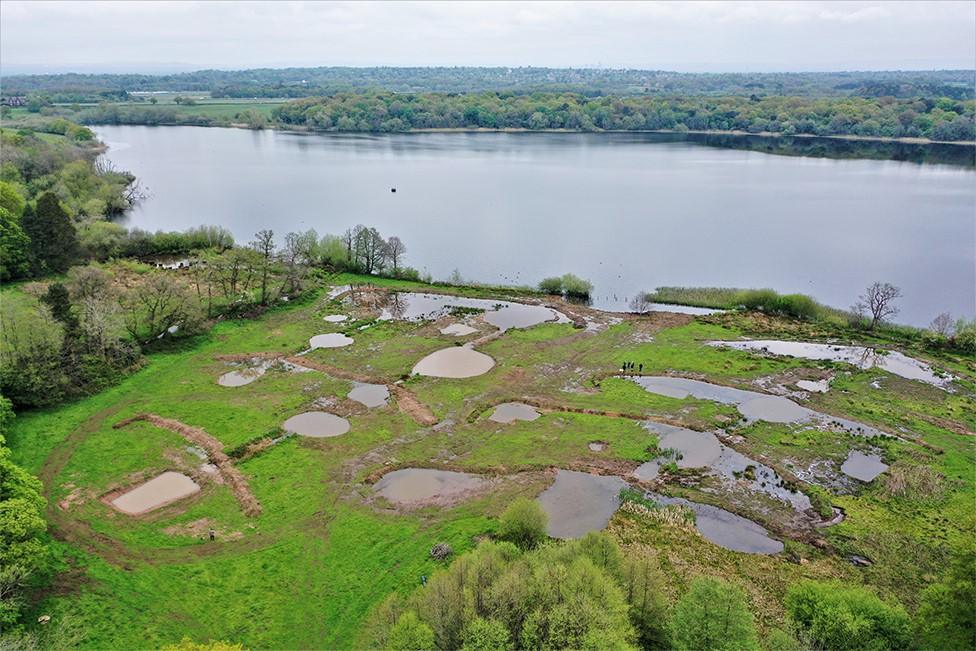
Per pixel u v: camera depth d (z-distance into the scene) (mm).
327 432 61750
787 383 72188
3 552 39406
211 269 100062
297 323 87062
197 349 77875
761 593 42938
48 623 39188
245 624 40031
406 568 44656
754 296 94312
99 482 52969
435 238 132875
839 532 48969
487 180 195375
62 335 66688
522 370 74875
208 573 43844
